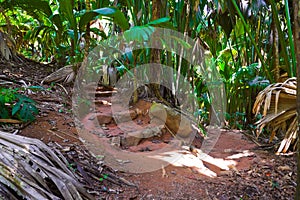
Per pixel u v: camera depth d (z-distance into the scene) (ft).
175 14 10.12
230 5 9.53
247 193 6.04
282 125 7.88
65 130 7.28
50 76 10.97
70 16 9.85
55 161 5.10
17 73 11.18
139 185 5.81
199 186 6.08
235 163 7.44
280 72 9.61
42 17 12.55
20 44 15.87
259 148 8.52
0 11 10.84
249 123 10.93
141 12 9.48
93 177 5.74
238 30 11.27
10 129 6.62
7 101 6.99
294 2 3.67
